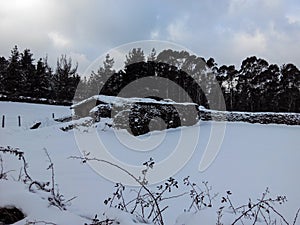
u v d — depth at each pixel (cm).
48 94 3575
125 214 188
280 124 1844
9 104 2522
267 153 812
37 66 3516
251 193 448
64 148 852
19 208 179
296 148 902
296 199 418
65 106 2883
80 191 398
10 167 491
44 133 1109
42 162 614
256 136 1201
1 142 902
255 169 617
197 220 197
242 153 816
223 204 389
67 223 166
